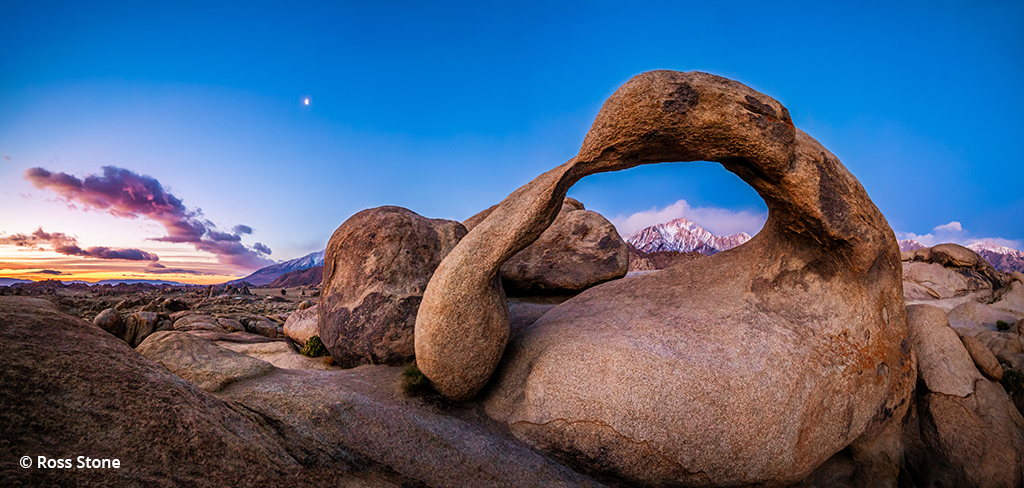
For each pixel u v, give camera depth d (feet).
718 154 23.72
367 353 32.89
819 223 25.44
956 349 30.35
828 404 24.81
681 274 33.30
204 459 13.32
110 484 11.21
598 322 29.27
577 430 23.61
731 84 22.76
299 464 15.72
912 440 29.35
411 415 23.39
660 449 22.43
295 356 41.65
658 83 21.81
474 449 21.70
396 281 34.32
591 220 46.75
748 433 22.65
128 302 91.91
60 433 11.51
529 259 45.16
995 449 26.68
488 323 25.75
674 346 25.13
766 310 27.55
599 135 23.32
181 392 14.99
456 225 39.47
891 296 27.81
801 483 26.25
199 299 142.41
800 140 25.05
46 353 13.19
